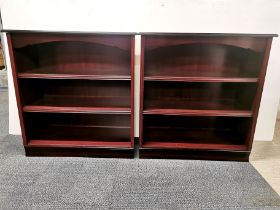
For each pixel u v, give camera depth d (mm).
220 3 1719
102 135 1893
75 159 1758
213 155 1754
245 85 1739
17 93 1591
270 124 2025
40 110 1654
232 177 1568
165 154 1762
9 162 1709
